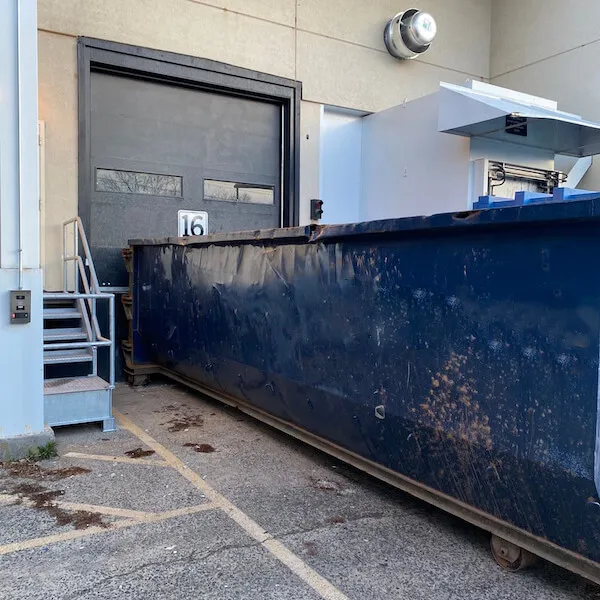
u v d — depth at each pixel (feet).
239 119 26.40
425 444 9.29
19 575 8.06
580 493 6.98
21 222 12.64
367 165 29.48
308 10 27.12
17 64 12.48
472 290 8.22
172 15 23.57
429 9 31.04
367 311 10.21
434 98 25.17
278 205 27.66
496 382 7.91
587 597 7.73
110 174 23.24
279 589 7.80
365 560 8.64
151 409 18.03
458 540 9.37
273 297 13.00
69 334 17.80
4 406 12.85
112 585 7.82
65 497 10.89
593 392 6.77
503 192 24.14
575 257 6.88
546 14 30.50
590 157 28.07
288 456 13.51
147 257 20.84
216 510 10.39
